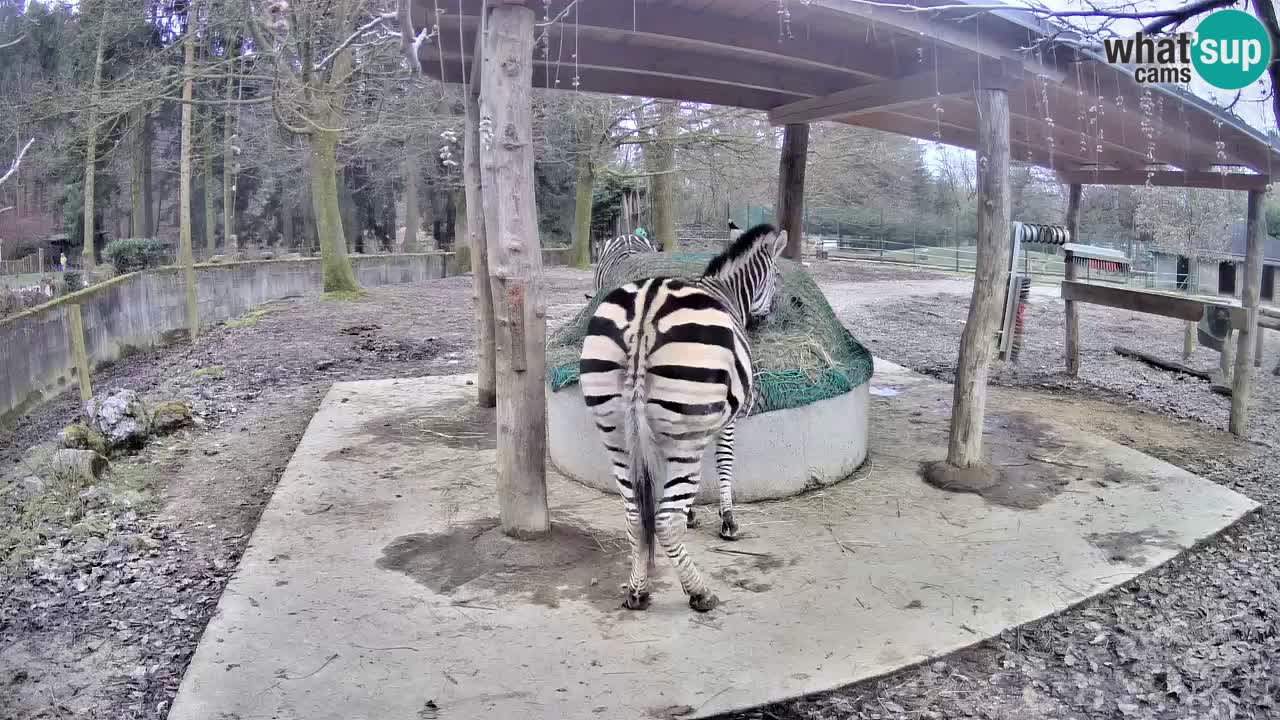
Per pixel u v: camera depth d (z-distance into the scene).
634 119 19.70
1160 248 14.92
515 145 3.93
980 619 3.65
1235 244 14.15
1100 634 3.60
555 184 28.98
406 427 6.83
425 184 27.70
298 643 3.40
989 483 5.38
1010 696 3.15
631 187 28.00
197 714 2.92
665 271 5.99
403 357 10.33
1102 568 4.18
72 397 8.95
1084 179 9.02
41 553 4.46
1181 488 5.38
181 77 11.10
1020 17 4.34
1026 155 8.36
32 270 19.31
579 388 5.30
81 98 11.65
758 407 5.00
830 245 30.72
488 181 4.02
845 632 3.52
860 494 5.24
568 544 4.34
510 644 3.40
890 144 22.53
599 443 5.23
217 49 14.79
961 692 3.16
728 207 23.12
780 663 3.28
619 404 3.47
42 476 5.57
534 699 3.02
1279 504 5.25
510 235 4.03
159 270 12.50
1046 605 3.78
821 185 22.58
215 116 19.45
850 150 20.88
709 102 7.23
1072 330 9.31
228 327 12.41
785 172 8.00
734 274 4.71
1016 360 10.16
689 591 3.65
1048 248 23.31
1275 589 4.04
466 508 4.96
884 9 4.13
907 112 6.55
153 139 24.31
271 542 4.47
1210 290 14.40
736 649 3.37
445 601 3.78
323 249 15.48
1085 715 3.06
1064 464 5.89
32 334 8.48
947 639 3.47
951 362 10.23
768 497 5.12
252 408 7.91
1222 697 3.16
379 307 14.16
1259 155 6.32
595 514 4.83
